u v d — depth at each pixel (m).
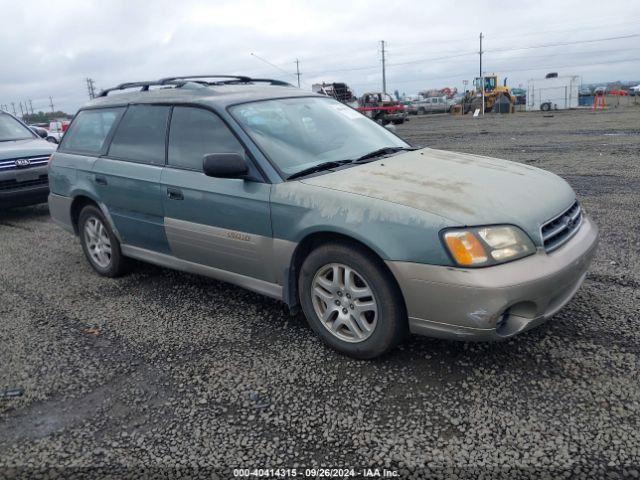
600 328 3.49
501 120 27.88
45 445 2.75
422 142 16.89
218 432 2.76
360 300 3.26
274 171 3.57
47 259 6.03
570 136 15.46
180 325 4.03
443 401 2.87
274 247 3.53
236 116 3.88
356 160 3.87
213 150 3.92
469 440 2.57
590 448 2.46
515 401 2.82
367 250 3.12
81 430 2.85
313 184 3.40
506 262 2.85
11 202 7.96
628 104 39.12
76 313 4.39
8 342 3.92
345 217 3.13
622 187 7.72
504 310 2.80
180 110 4.24
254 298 4.45
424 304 2.94
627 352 3.19
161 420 2.89
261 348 3.59
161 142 4.34
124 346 3.76
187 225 4.07
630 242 5.21
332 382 3.13
